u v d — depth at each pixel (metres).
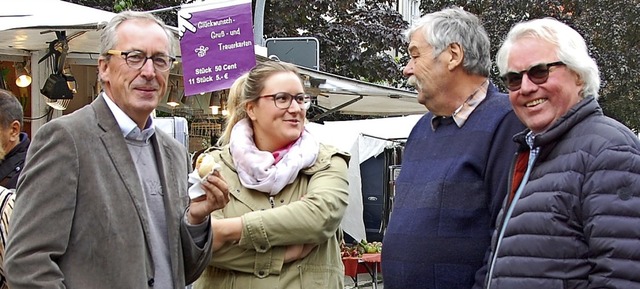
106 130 2.41
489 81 3.00
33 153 2.31
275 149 3.06
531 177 2.37
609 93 16.72
